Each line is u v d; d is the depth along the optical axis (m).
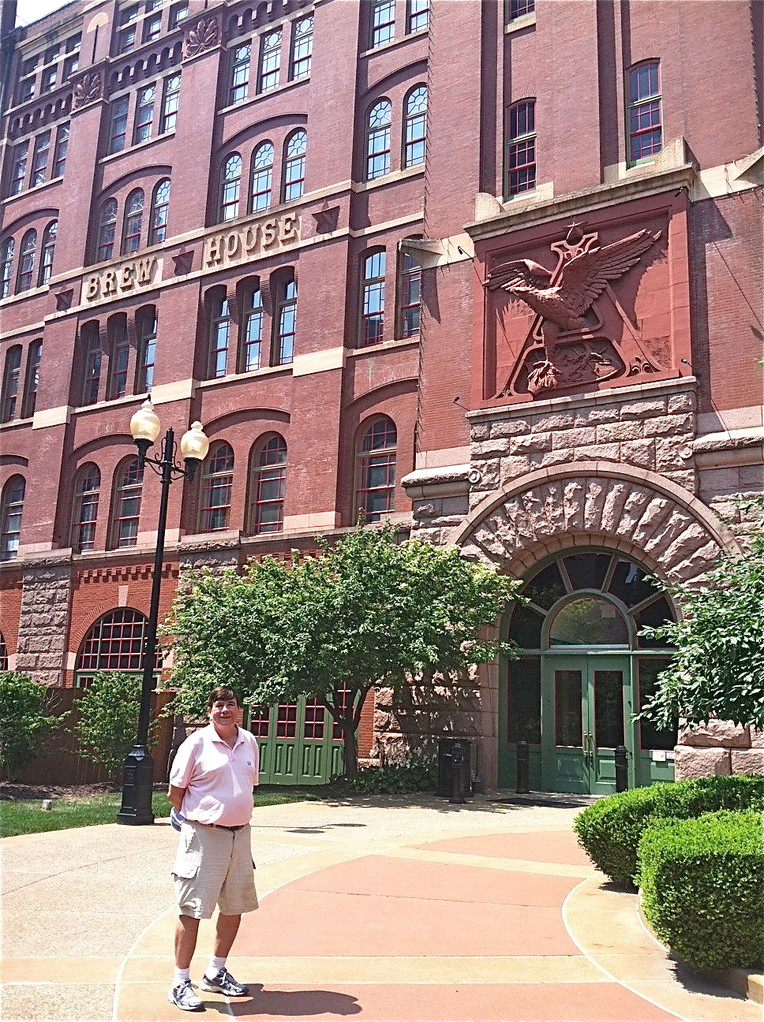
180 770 5.71
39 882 8.63
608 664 17.50
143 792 12.97
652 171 18.22
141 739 13.31
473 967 6.27
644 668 17.14
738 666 8.91
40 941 6.64
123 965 6.12
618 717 17.22
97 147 31.81
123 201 30.73
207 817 5.63
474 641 17.69
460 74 21.84
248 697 16.67
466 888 8.66
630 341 17.70
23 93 35.78
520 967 6.30
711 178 17.58
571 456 17.89
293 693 16.50
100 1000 5.43
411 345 22.50
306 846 10.88
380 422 22.94
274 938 6.91
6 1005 5.27
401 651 16.50
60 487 29.05
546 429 18.30
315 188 25.42
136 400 27.94
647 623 17.27
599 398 17.75
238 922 5.77
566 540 18.08
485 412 19.06
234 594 18.28
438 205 21.30
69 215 31.91
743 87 17.69
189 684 17.95
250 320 26.45
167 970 6.04
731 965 6.05
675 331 17.17
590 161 19.19
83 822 13.08
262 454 25.14
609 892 8.52
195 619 17.95
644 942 6.93
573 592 18.06
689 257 17.39
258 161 27.67
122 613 26.66
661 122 18.73
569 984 5.97
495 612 17.28
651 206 17.89
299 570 18.16
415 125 24.39
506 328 19.36
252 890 5.80
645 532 16.89
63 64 34.53
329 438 23.17
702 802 8.79
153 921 7.28
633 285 17.92
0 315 33.28
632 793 9.37
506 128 20.92
